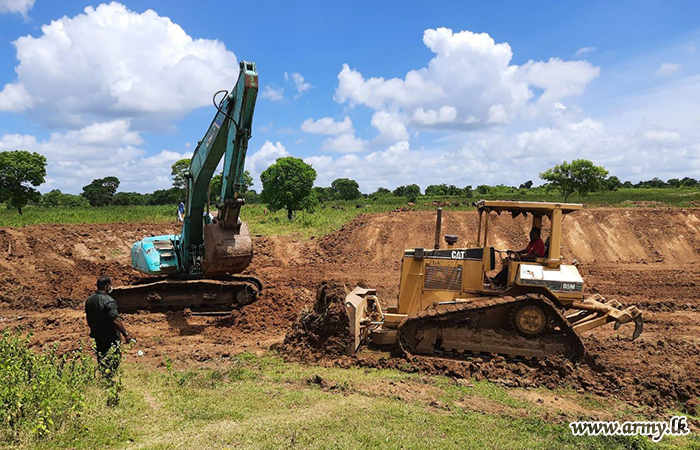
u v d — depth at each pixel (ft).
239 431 15.75
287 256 69.31
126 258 63.52
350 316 25.94
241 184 33.30
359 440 15.42
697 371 24.62
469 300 26.08
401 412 18.10
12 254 54.03
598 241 71.67
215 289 38.24
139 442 14.79
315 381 21.70
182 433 15.56
